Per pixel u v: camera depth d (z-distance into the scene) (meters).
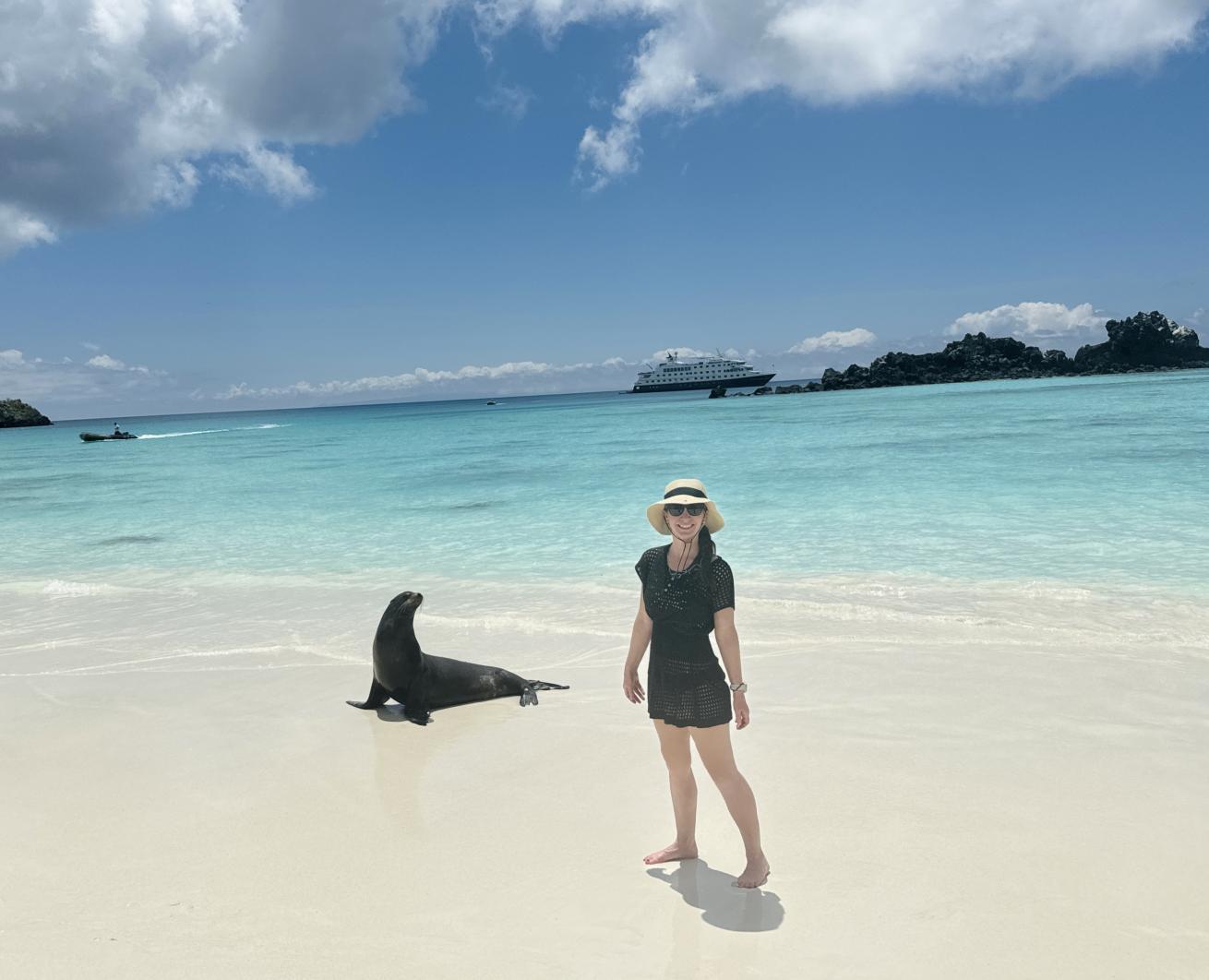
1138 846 3.92
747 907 3.52
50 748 5.67
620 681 6.82
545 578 10.96
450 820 4.45
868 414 52.22
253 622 9.27
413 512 17.94
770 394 145.25
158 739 5.80
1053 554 10.57
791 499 16.61
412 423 89.81
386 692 6.28
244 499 22.12
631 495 19.12
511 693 6.59
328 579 11.60
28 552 14.91
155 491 25.56
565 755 5.32
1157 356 134.12
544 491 20.69
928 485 17.55
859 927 3.34
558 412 109.88
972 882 3.65
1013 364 139.00
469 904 3.59
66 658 8.05
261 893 3.72
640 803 4.60
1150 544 10.84
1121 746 5.07
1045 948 3.17
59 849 4.20
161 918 3.52
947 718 5.61
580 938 3.32
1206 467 17.98
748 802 3.69
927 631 7.63
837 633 7.69
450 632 8.44
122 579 12.20
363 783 4.99
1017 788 4.57
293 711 6.35
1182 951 3.12
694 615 3.64
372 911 3.56
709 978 3.04
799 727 5.57
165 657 7.96
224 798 4.80
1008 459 21.92
